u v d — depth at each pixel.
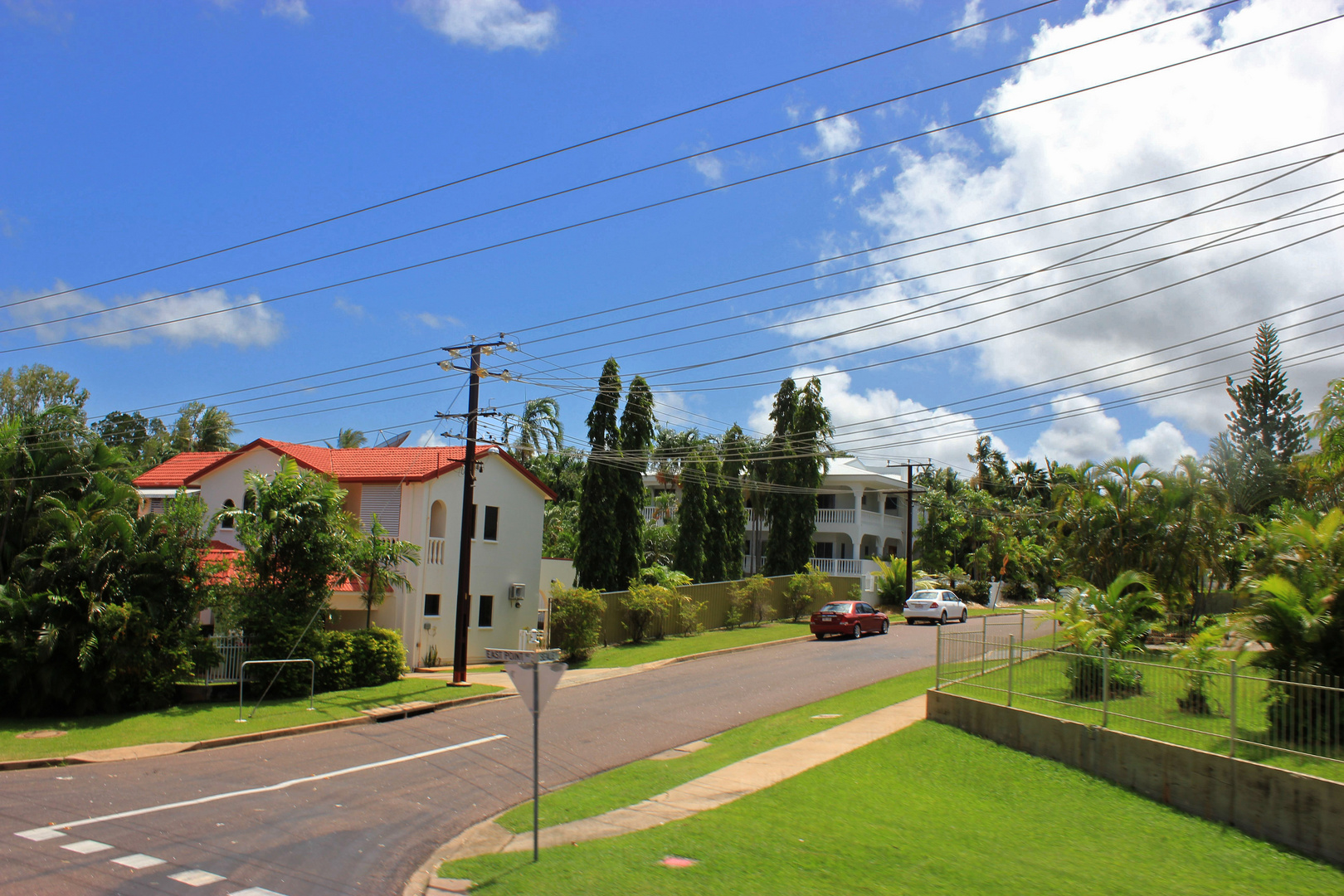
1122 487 24.86
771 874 9.24
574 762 15.80
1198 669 12.52
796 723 18.34
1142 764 12.22
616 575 35.84
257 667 22.03
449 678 25.81
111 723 18.30
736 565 47.59
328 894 8.70
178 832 10.62
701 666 28.41
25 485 20.91
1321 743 10.45
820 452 47.41
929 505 56.47
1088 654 15.03
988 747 14.96
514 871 9.50
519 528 32.72
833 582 47.94
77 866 9.11
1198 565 23.97
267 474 29.91
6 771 14.36
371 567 25.52
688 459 45.31
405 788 13.66
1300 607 12.71
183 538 21.02
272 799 12.61
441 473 28.86
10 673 18.12
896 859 9.79
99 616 18.72
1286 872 9.38
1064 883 9.04
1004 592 57.53
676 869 9.44
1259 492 37.69
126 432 61.81
